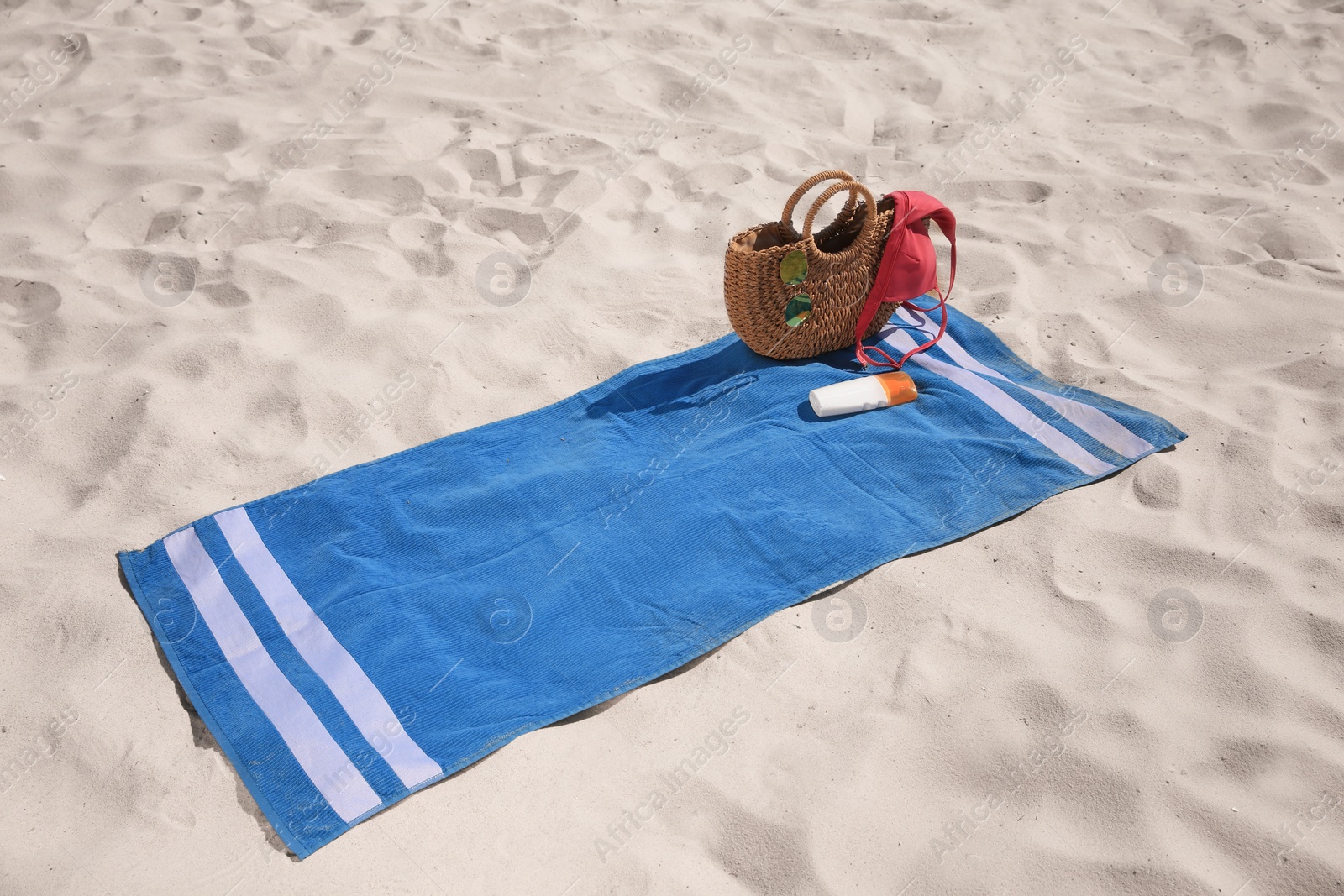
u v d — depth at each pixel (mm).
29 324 3680
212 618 2607
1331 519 2826
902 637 2596
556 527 2898
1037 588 2709
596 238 4211
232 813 2205
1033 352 3621
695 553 2824
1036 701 2410
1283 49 5500
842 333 3486
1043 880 2068
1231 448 3092
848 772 2285
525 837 2170
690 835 2178
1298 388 3336
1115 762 2264
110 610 2629
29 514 2934
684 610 2662
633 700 2457
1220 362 3512
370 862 2117
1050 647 2541
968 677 2480
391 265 4043
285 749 2305
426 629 2586
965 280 4004
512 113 5055
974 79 5395
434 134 4867
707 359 3578
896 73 5445
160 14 5809
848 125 5066
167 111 4898
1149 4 6062
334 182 4504
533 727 2371
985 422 3248
